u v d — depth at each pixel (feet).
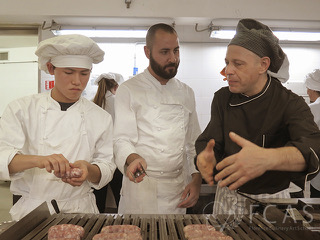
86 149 4.94
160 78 6.42
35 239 3.48
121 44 11.57
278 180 4.55
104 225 3.94
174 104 6.39
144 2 10.43
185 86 6.85
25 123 4.74
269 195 4.75
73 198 4.85
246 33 4.07
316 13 10.67
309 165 3.45
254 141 4.50
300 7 10.64
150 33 6.12
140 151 6.25
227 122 4.72
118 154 5.87
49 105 4.84
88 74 4.87
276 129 4.39
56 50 4.54
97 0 10.36
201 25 11.37
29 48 15.14
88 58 4.75
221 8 10.55
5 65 15.29
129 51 11.60
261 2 10.60
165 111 6.31
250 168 3.26
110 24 10.92
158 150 6.17
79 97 5.11
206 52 11.52
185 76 11.55
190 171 6.66
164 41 5.90
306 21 10.65
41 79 11.41
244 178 3.30
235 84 4.22
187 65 11.52
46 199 4.73
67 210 4.75
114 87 10.36
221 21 10.82
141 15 10.46
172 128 6.29
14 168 4.34
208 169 4.02
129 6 10.40
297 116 4.16
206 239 3.44
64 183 4.74
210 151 4.03
